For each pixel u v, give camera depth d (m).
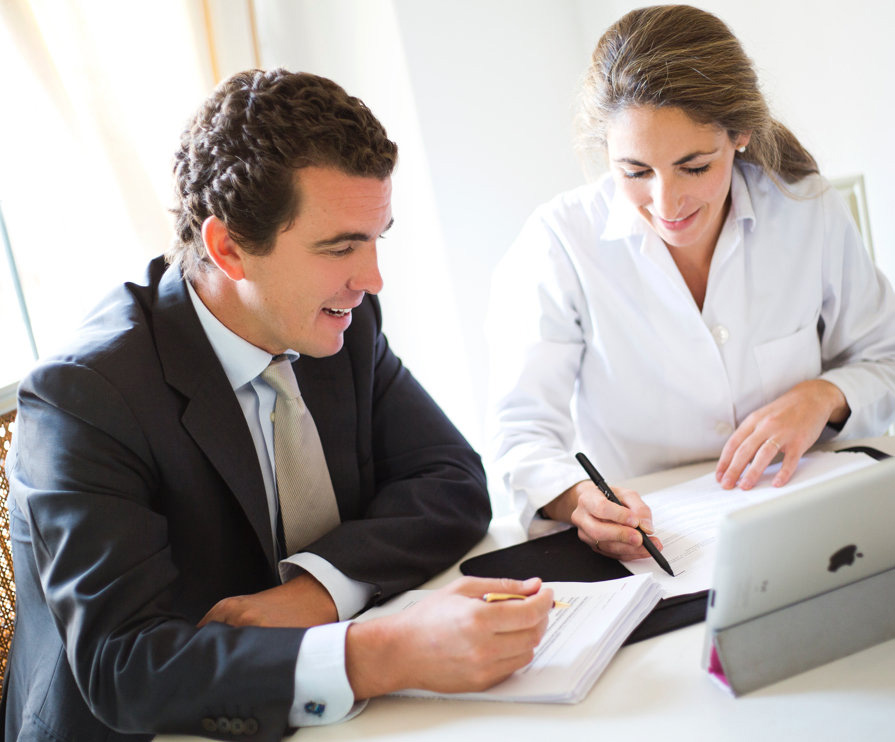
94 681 0.94
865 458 1.23
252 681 0.88
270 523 1.14
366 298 1.37
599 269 1.43
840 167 1.99
